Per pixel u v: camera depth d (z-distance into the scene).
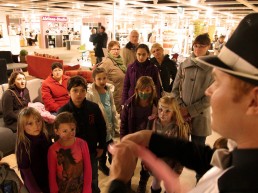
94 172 2.31
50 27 18.59
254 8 11.12
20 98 3.23
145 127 2.38
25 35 22.28
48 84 3.49
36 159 1.93
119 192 0.56
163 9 13.51
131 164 0.62
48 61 7.76
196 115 2.35
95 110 2.21
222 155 0.51
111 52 3.56
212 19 18.41
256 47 0.40
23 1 12.25
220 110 0.44
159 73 3.00
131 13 16.34
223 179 0.43
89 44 13.50
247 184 0.38
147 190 2.47
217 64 0.45
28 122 1.90
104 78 2.77
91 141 2.19
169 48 8.61
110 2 10.48
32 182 1.88
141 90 2.32
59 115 1.93
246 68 0.41
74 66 7.24
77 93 2.05
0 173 1.70
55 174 1.89
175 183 0.65
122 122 2.50
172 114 2.09
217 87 0.46
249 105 0.41
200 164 0.72
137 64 2.88
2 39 12.66
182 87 2.43
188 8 12.38
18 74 3.20
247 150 0.42
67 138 1.89
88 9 15.80
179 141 0.75
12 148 3.08
